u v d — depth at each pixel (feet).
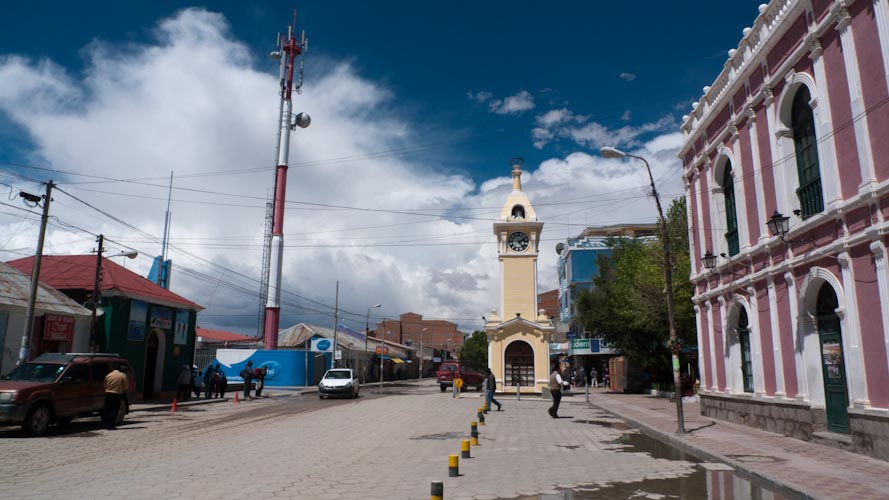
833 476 30.58
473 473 32.45
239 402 96.78
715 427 54.39
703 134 63.41
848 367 38.96
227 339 209.87
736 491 28.37
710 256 60.70
